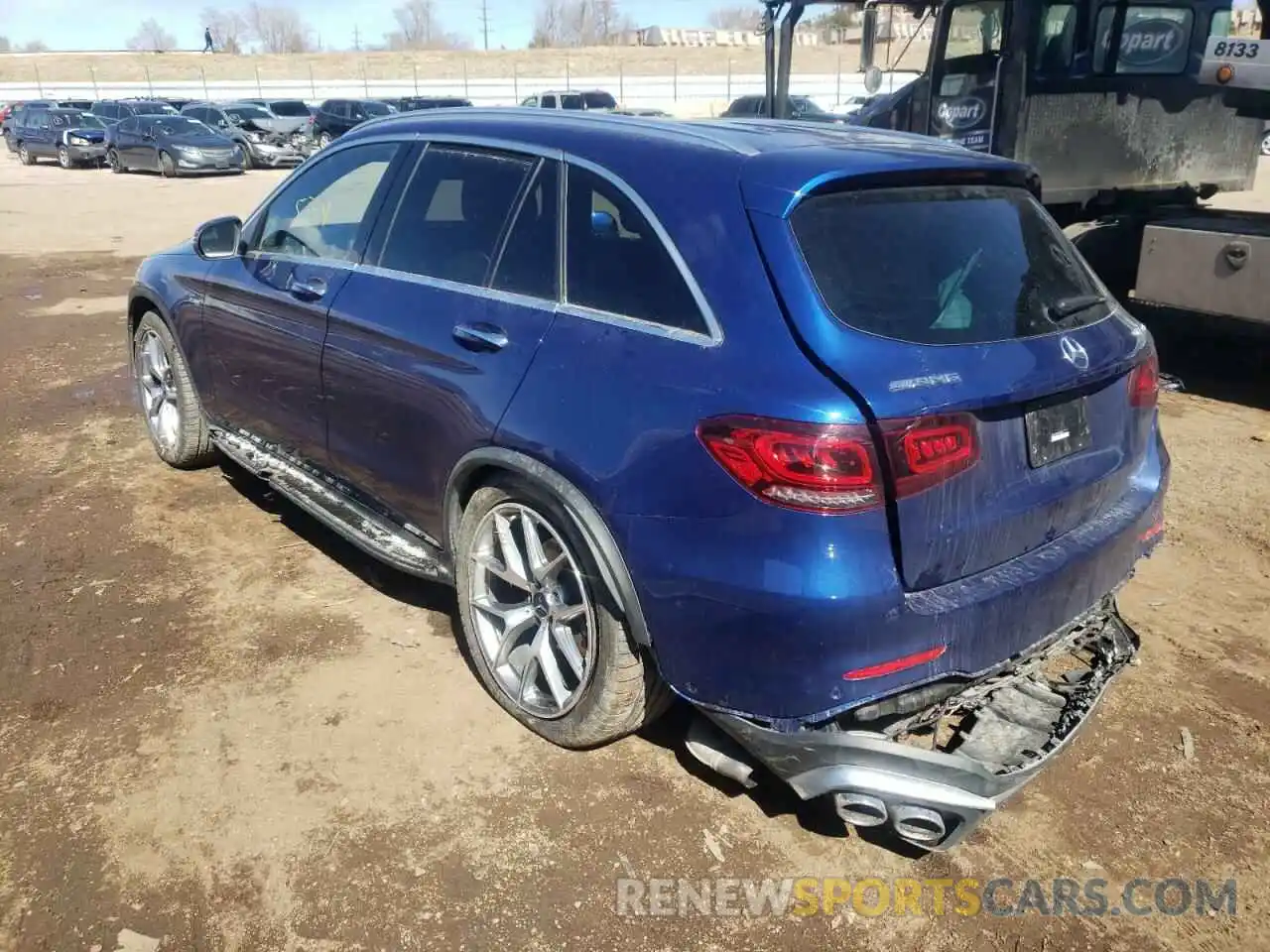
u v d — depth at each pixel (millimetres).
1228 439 6168
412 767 3115
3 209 18531
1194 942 2570
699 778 3104
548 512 2963
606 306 2883
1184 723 3414
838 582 2385
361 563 4418
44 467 5480
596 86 55562
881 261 2652
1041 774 3166
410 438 3477
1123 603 4207
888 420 2377
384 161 3883
